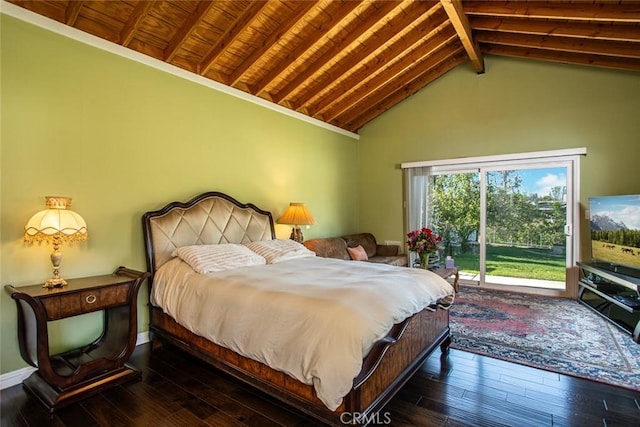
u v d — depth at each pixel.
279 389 1.87
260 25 3.33
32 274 2.38
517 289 4.86
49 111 2.48
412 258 5.70
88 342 2.69
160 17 2.93
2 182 2.26
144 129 3.08
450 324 3.40
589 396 2.10
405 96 5.64
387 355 1.89
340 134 5.91
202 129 3.61
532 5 3.39
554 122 4.56
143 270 3.05
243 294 2.19
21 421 1.90
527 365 2.52
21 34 2.35
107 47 2.82
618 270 3.60
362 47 4.15
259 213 4.13
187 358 2.74
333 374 1.55
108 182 2.82
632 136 4.11
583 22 3.53
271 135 4.50
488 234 5.11
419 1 3.64
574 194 4.43
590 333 3.14
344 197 6.01
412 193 5.68
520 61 4.78
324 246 4.77
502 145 4.93
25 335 2.22
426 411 1.96
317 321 1.74
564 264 4.54
